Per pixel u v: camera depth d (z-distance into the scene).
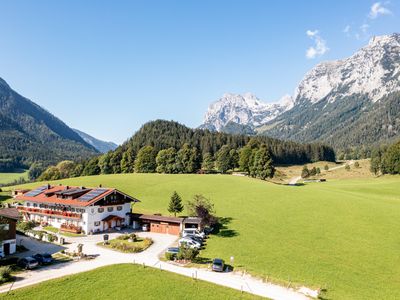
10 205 102.50
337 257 60.03
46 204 87.44
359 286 48.94
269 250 63.47
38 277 47.69
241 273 51.62
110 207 83.81
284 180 175.88
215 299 42.38
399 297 45.75
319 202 93.06
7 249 59.25
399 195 108.38
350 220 78.75
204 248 65.44
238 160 168.88
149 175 151.25
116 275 48.78
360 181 151.12
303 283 48.88
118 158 186.25
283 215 84.44
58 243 68.44
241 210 90.31
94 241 70.81
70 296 42.66
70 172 198.25
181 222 77.25
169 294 43.44
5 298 40.94
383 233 70.75
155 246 66.88
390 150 162.62
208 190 115.75
